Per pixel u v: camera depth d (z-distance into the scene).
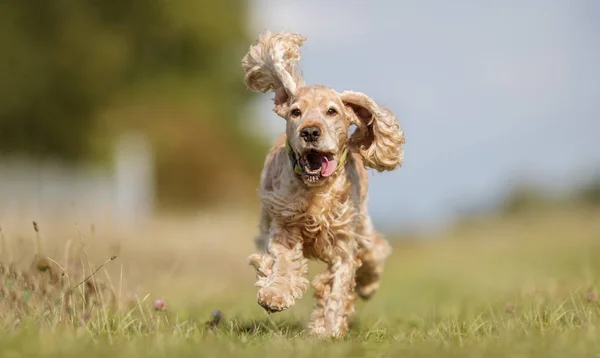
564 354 4.92
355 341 5.73
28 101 29.88
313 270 14.44
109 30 31.42
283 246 6.62
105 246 10.84
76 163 31.80
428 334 6.08
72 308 6.12
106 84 30.95
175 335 5.43
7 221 12.12
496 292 10.80
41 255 7.29
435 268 18.17
